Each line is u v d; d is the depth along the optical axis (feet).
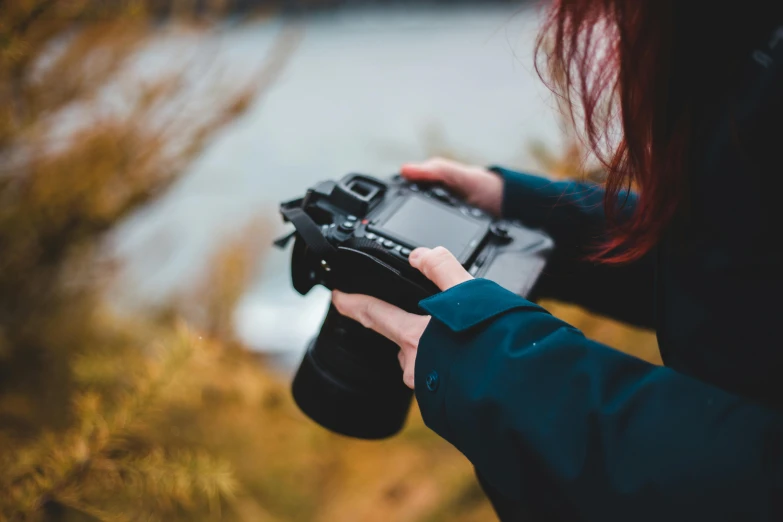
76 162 2.95
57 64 2.80
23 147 2.80
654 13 1.10
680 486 0.97
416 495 3.61
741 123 1.00
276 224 3.95
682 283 1.15
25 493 1.83
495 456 1.14
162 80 3.07
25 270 2.95
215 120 3.24
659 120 1.15
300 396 1.90
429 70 11.03
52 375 3.01
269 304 5.53
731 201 1.04
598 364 1.11
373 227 1.77
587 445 1.05
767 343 1.03
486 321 1.21
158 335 3.40
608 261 1.41
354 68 11.06
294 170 8.02
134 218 3.48
